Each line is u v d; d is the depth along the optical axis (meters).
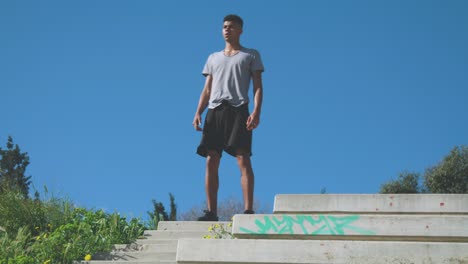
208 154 7.09
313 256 4.61
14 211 7.89
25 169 22.02
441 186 20.91
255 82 7.18
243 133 6.93
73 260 6.81
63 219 7.96
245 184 6.81
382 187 21.84
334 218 4.85
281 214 5.13
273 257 4.65
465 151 21.16
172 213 17.17
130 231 7.46
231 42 7.32
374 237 4.76
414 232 4.70
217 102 7.07
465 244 4.44
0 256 6.77
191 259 4.75
